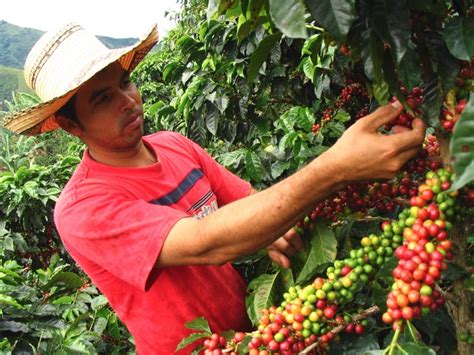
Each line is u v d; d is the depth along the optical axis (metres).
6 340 2.83
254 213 1.46
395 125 1.41
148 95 9.80
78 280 3.57
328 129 3.10
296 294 1.61
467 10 1.23
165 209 1.74
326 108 3.56
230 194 2.52
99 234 1.78
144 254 1.68
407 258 1.28
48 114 1.95
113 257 1.77
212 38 3.85
